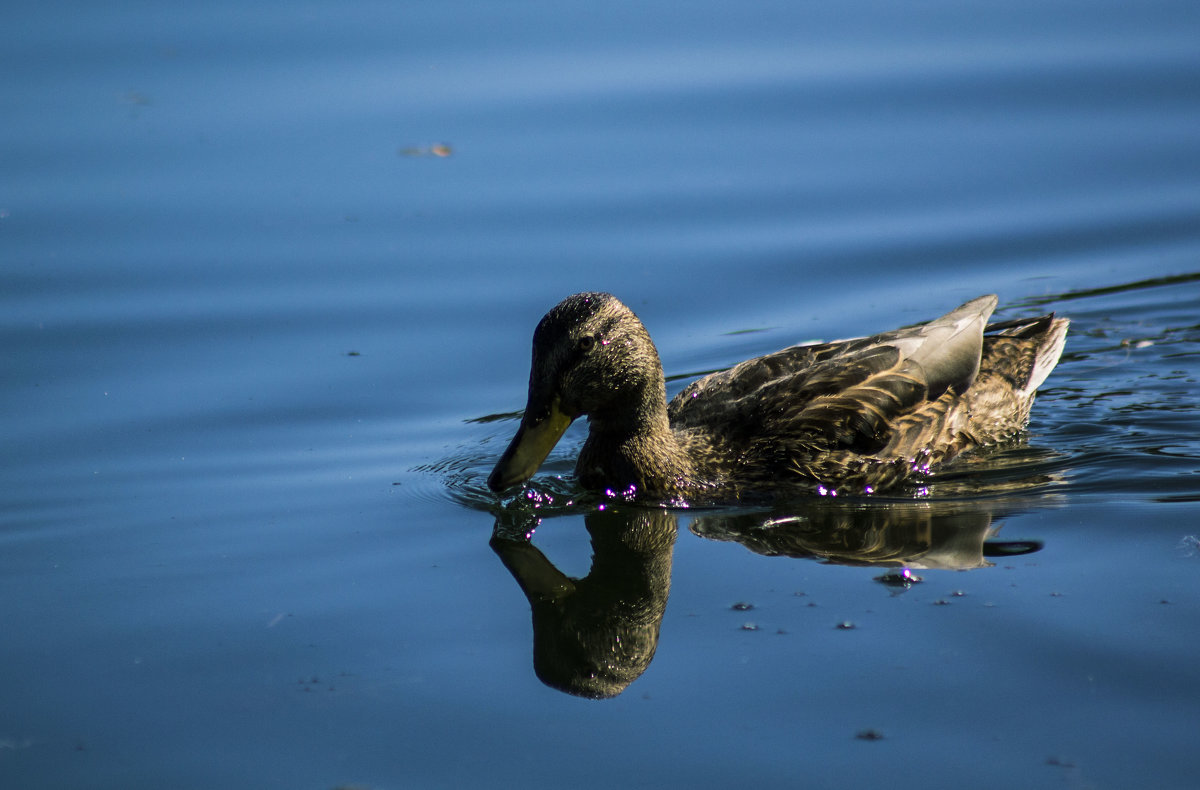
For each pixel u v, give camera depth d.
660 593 10.30
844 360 13.26
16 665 9.36
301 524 11.75
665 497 12.48
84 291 16.55
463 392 14.68
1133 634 8.97
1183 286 16.80
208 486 12.54
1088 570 10.03
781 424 12.76
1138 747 7.76
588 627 9.85
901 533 11.25
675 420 13.44
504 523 11.88
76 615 10.09
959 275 17.14
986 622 9.29
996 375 14.00
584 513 12.25
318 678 9.11
